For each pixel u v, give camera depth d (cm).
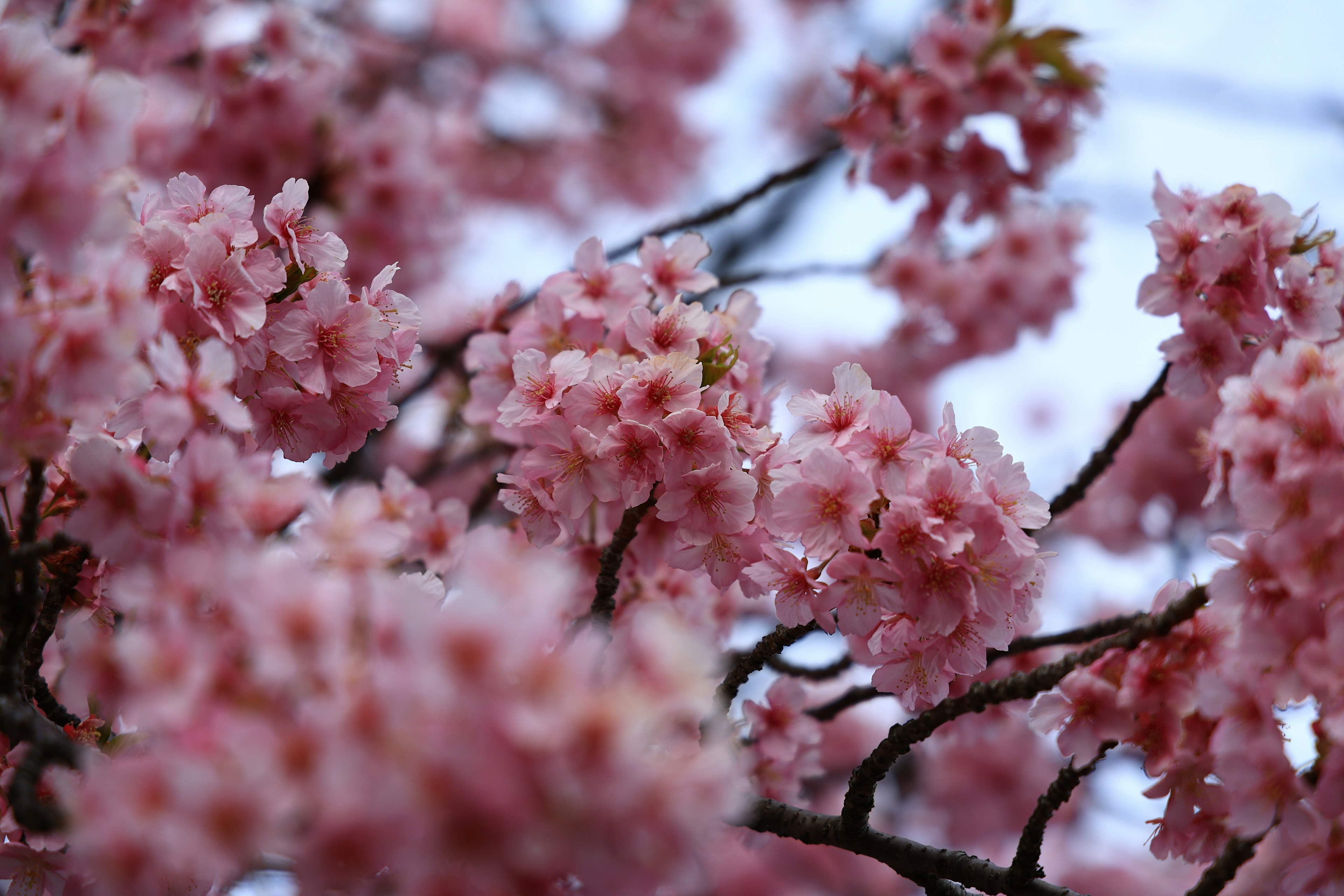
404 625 162
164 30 204
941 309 288
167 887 168
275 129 239
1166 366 188
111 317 170
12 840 173
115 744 173
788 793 189
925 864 178
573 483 179
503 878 162
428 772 162
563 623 179
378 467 254
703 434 178
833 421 178
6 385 170
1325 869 174
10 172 168
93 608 177
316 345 177
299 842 163
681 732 175
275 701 164
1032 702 192
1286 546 174
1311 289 183
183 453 174
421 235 261
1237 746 174
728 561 179
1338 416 174
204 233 175
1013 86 207
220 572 166
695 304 181
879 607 175
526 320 187
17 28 168
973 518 175
